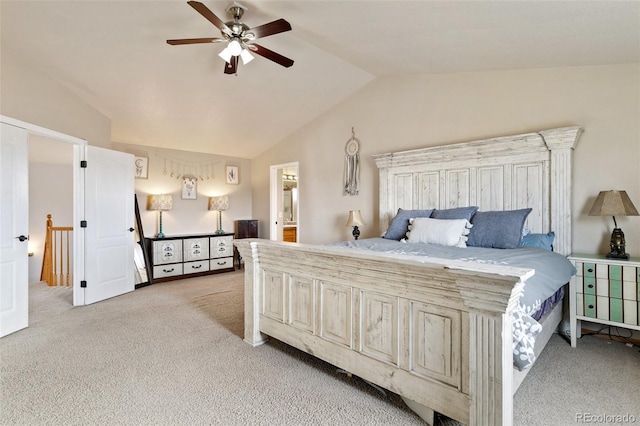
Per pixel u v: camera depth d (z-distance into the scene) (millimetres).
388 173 4199
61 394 1921
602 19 2033
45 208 5855
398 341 1684
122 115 4430
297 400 1859
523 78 3289
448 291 1479
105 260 4094
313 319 2158
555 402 1852
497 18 2217
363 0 2293
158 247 5082
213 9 2797
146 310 3609
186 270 5387
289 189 7684
